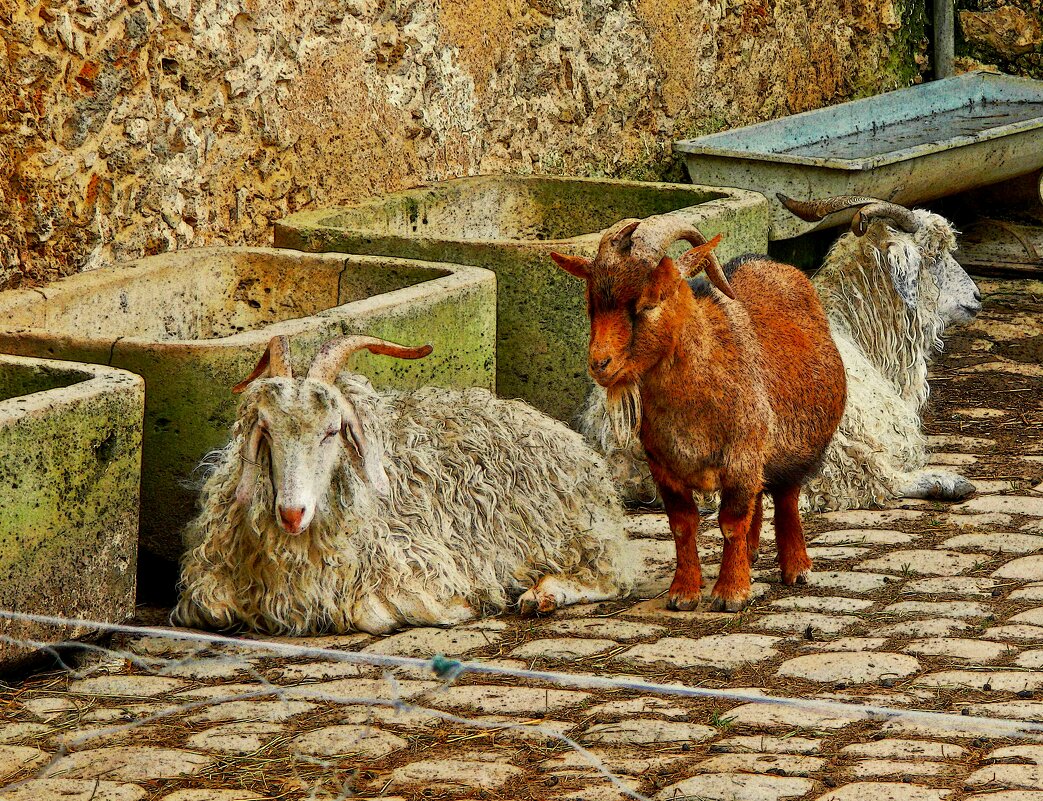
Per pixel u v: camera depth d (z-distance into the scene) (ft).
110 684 22.12
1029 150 53.78
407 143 42.37
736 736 19.69
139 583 27.43
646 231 22.47
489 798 17.74
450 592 24.82
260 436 22.95
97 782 18.29
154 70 34.37
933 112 61.16
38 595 22.43
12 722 20.56
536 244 34.40
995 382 43.09
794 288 26.12
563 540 26.27
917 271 35.55
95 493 23.36
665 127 51.60
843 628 24.30
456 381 31.09
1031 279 55.93
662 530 31.01
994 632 23.90
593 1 47.67
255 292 33.60
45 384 24.81
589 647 23.54
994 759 18.66
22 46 30.86
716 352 23.48
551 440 27.20
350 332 28.04
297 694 21.49
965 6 65.26
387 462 24.84
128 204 34.09
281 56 37.83
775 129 53.67
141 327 31.55
